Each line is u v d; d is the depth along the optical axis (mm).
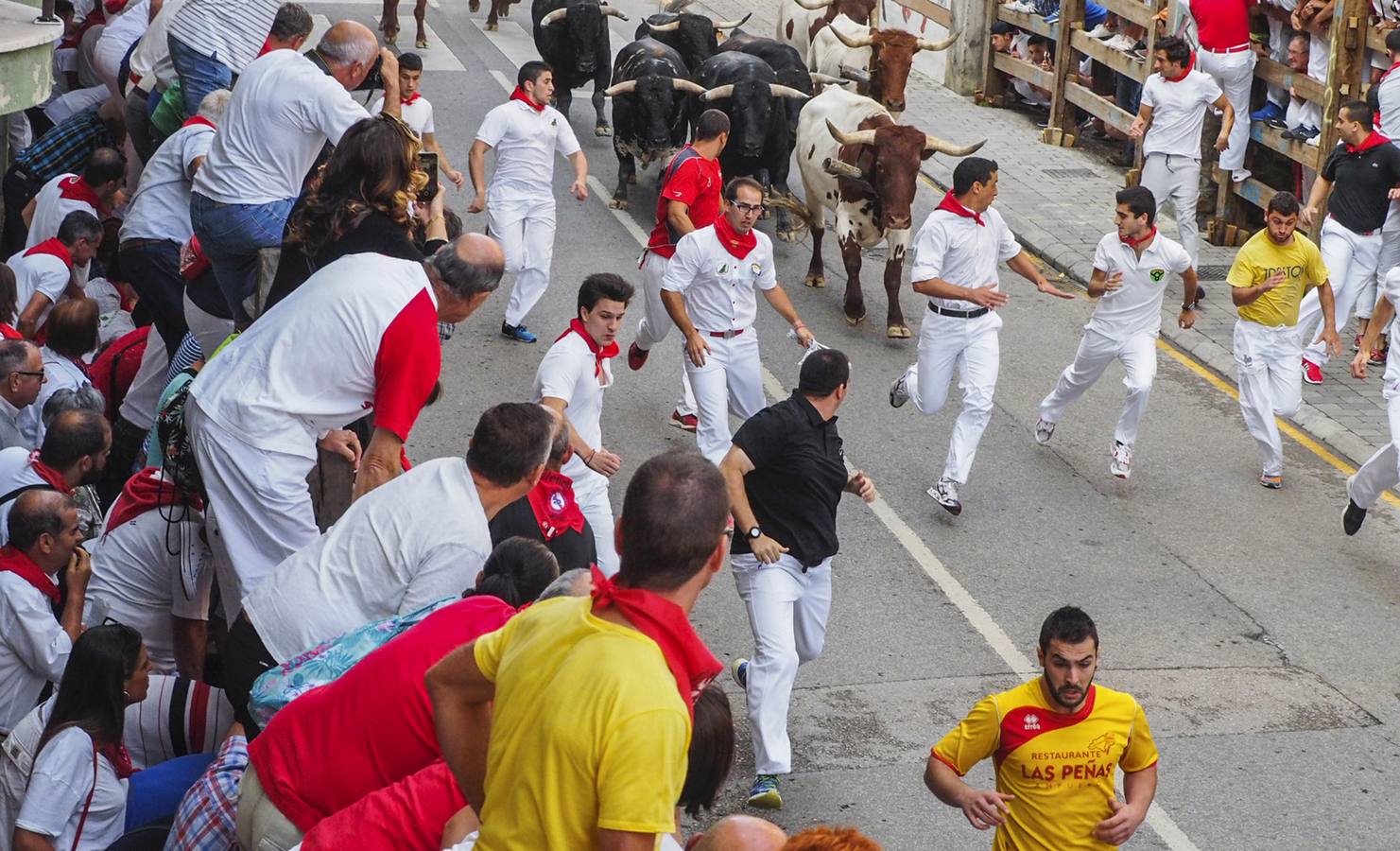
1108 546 9672
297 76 6691
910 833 6832
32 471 7027
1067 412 11750
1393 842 6887
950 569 9281
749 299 9586
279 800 4227
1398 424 9148
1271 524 10078
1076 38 18469
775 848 3443
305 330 5492
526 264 12266
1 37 7301
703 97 15016
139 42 10648
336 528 5078
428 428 10750
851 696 7898
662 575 3264
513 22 24125
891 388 10859
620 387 11766
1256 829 6934
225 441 5535
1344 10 13688
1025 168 17922
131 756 5770
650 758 3111
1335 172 12344
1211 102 13836
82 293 10141
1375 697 8094
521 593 4961
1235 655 8445
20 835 5188
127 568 6656
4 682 6258
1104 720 5504
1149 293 10117
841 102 13391
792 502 6973
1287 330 10305
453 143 17516
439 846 4000
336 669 4559
